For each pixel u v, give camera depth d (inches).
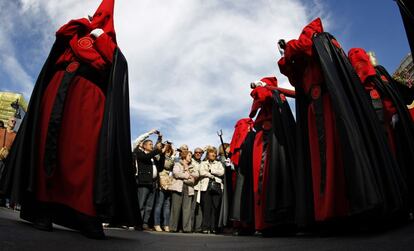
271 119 207.2
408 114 160.7
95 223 115.4
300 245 110.3
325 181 133.9
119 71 131.6
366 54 158.7
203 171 299.3
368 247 91.1
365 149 122.9
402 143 158.1
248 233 239.8
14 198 107.9
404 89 188.7
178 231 297.3
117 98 128.3
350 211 119.5
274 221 178.7
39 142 116.3
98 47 130.7
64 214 117.3
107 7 142.6
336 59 139.3
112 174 119.3
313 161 143.3
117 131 125.6
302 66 162.2
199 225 297.1
